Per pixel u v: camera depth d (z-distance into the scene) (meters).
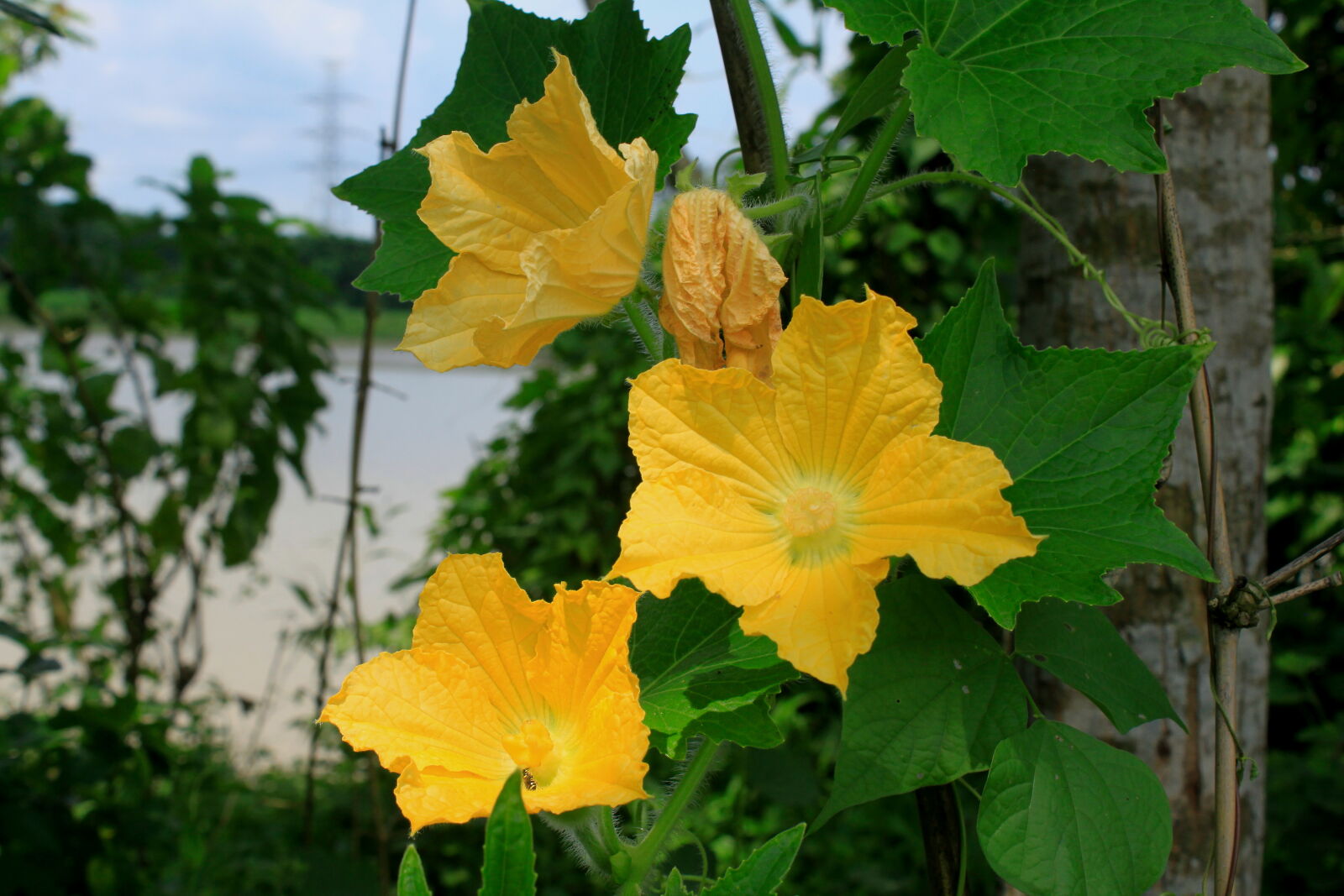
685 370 0.42
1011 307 1.54
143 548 1.59
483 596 0.44
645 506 0.41
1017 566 0.45
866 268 1.60
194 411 1.49
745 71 0.55
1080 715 0.67
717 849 1.40
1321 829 1.15
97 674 1.56
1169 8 0.46
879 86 0.54
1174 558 0.44
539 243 0.44
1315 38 1.54
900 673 0.47
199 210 1.47
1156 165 0.44
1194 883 0.67
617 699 0.41
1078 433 0.46
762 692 0.46
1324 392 1.41
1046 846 0.45
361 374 1.04
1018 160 0.45
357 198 0.58
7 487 1.68
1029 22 0.47
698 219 0.46
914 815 1.42
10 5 0.73
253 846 1.48
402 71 0.85
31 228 1.45
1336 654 1.32
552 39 0.56
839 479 0.43
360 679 0.43
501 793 0.39
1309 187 1.65
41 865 1.09
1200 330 0.53
